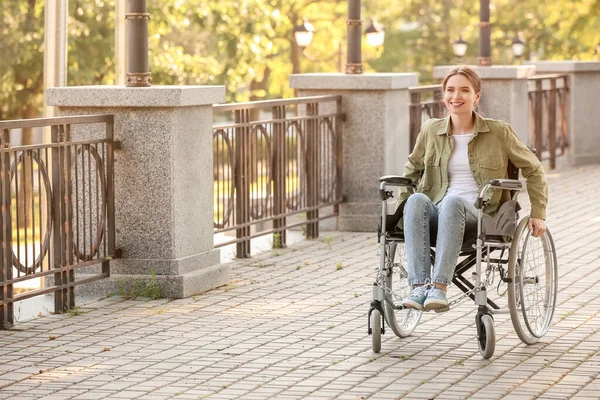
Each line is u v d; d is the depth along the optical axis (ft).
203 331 26.32
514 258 23.72
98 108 30.81
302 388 21.22
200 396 20.77
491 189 23.39
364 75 42.47
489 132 24.44
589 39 96.99
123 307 29.19
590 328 26.13
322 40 129.90
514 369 22.44
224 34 99.45
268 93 138.21
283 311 28.53
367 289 31.45
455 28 139.23
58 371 22.76
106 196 30.53
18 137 100.27
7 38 88.89
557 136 65.82
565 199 51.11
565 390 20.84
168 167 30.55
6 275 26.73
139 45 30.71
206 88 31.45
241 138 36.52
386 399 20.42
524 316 24.13
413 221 23.38
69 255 28.91
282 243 39.32
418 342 24.90
